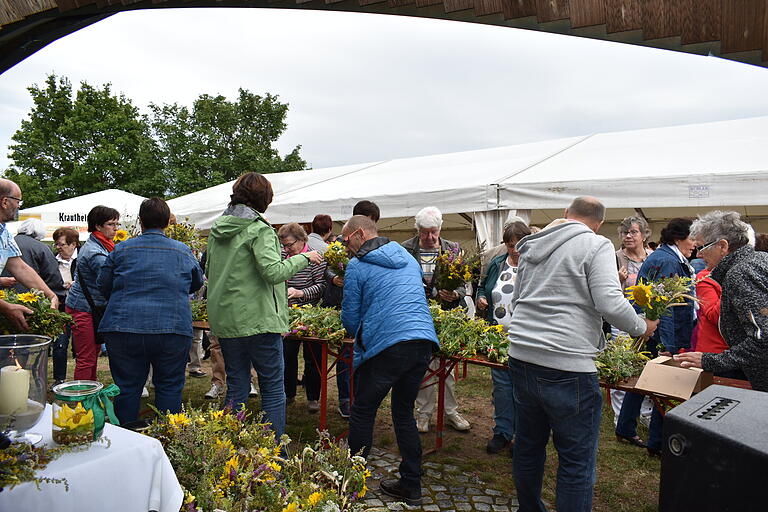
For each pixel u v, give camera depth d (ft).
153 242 10.58
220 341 10.55
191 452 6.28
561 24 5.26
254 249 10.09
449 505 10.41
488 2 5.25
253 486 6.34
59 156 90.07
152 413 15.12
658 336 13.14
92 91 94.32
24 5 5.73
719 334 10.82
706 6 4.68
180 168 89.35
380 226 35.50
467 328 12.14
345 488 7.23
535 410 8.12
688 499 3.84
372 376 9.84
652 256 12.85
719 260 9.75
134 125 94.12
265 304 10.33
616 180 18.97
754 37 4.64
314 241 15.98
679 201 18.01
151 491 5.02
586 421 7.63
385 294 9.86
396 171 32.99
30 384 4.94
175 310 10.43
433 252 13.88
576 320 7.61
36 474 4.29
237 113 95.40
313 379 15.62
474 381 19.94
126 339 10.07
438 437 13.07
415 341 9.64
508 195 20.89
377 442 13.60
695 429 3.79
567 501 7.59
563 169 22.09
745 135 22.77
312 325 12.98
